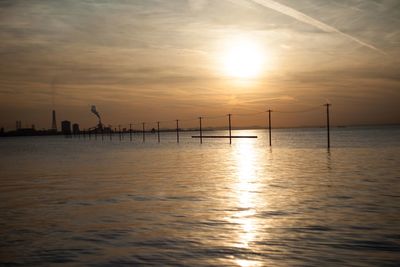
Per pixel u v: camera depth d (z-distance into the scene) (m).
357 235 15.01
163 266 12.12
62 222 18.12
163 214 19.39
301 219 17.73
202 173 38.72
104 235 15.70
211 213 19.38
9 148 132.38
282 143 127.25
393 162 46.81
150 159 62.03
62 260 12.85
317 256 12.69
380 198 22.75
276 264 12.05
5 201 24.42
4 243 14.84
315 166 43.75
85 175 39.00
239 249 13.57
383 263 11.97
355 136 184.75
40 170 46.19
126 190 27.91
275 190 26.44
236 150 88.06
